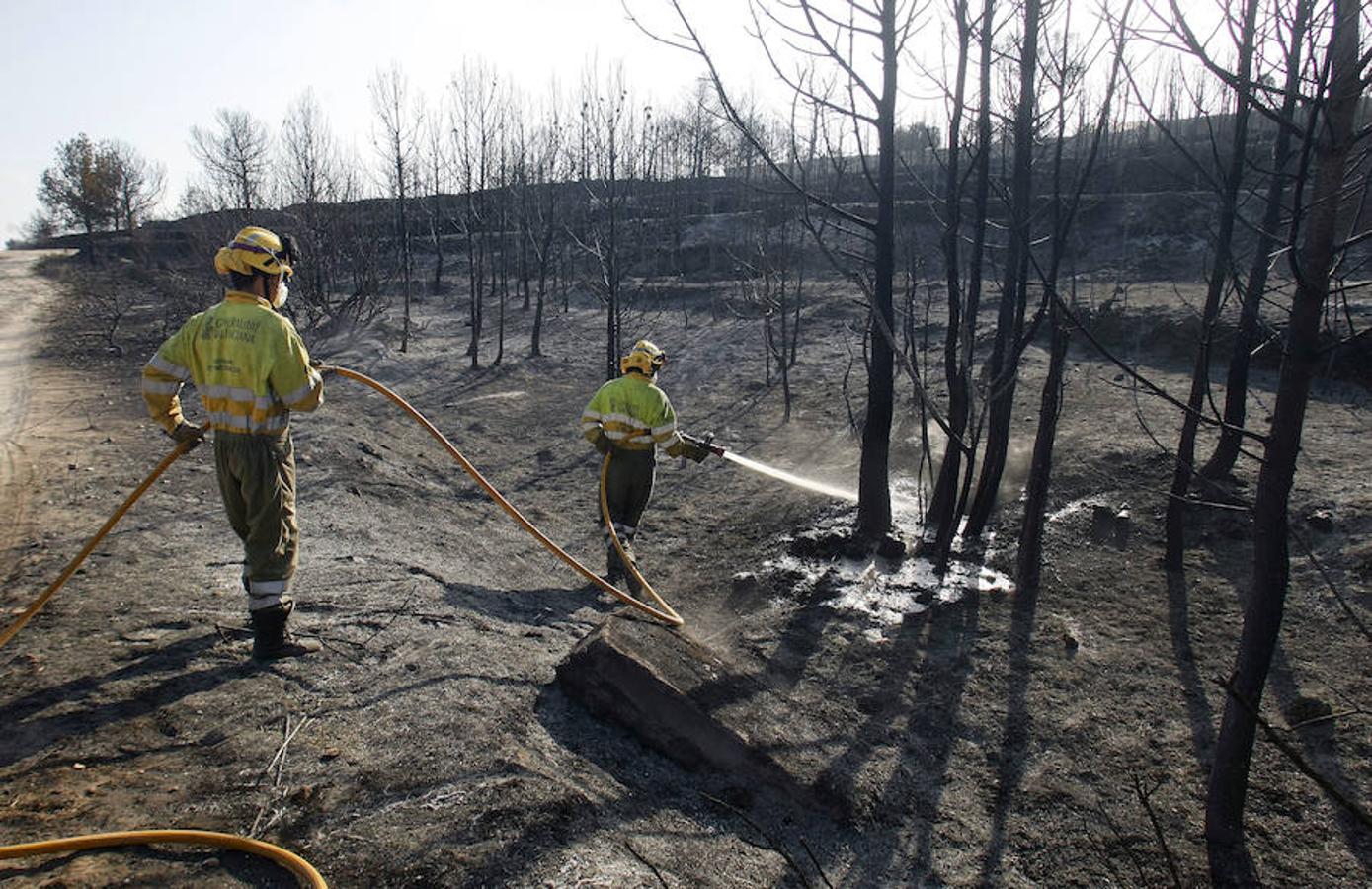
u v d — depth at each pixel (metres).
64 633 4.58
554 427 13.97
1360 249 16.39
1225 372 13.12
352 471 9.33
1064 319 6.37
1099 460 9.00
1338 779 4.52
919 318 17.39
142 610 4.91
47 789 3.29
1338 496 7.48
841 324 18.67
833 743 4.58
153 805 3.23
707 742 4.21
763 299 15.55
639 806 3.74
